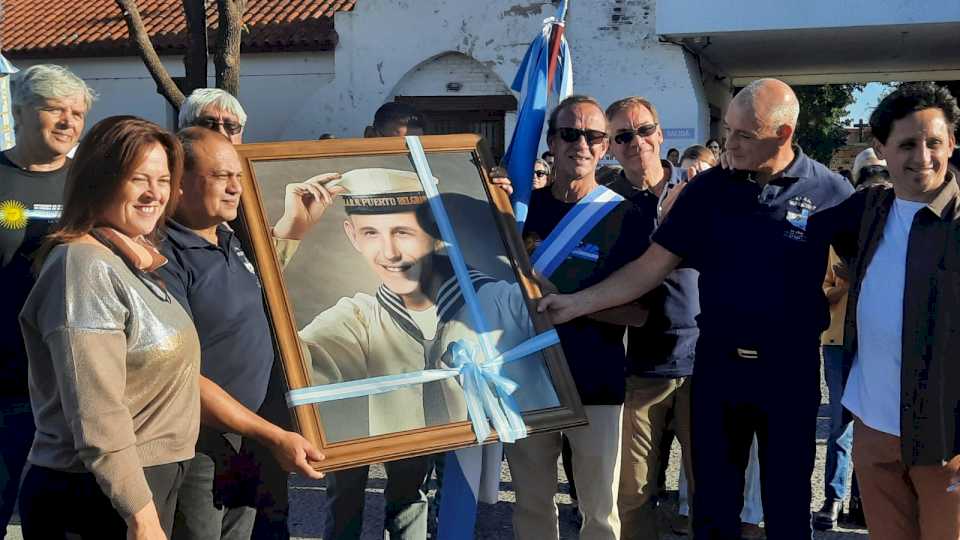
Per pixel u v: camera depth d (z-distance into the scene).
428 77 16.41
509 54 15.83
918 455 3.22
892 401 3.29
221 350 3.04
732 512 3.57
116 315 2.44
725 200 3.54
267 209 3.15
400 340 3.18
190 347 2.66
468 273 3.36
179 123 4.19
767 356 3.45
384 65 16.39
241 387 3.09
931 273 3.19
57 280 2.40
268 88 17.84
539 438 3.75
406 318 3.21
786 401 3.46
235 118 4.14
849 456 5.18
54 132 3.64
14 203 3.61
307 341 3.05
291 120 16.94
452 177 3.50
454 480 3.59
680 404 4.28
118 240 2.53
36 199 3.66
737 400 3.52
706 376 3.58
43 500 2.52
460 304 3.30
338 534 3.93
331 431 2.98
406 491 3.96
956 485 3.23
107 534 2.52
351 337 3.11
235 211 3.06
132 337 2.49
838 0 13.95
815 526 5.17
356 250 3.24
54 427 2.50
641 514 4.30
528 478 3.78
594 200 3.81
